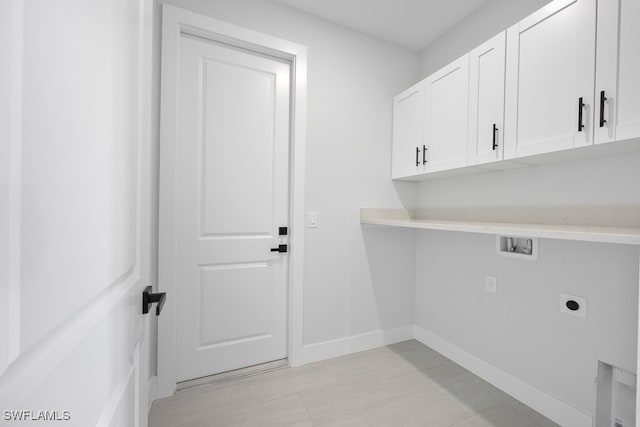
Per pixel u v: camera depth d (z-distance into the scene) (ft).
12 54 0.87
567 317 4.44
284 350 6.29
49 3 1.06
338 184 6.64
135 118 2.11
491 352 5.62
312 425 4.37
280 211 6.23
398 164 6.97
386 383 5.51
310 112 6.27
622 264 3.85
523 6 5.15
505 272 5.41
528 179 5.04
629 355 3.77
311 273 6.37
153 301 2.42
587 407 4.17
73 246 1.21
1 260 0.83
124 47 1.85
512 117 4.26
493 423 4.47
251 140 5.91
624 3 3.07
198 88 5.42
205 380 5.47
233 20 5.44
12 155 0.88
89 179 1.35
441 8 6.03
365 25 6.58
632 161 3.75
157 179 4.99
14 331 0.87
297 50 6.01
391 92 7.25
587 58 3.38
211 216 5.57
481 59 4.76
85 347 1.34
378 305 7.16
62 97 1.14
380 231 7.16
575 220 4.36
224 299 5.70
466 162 5.07
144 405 2.50
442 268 6.84
